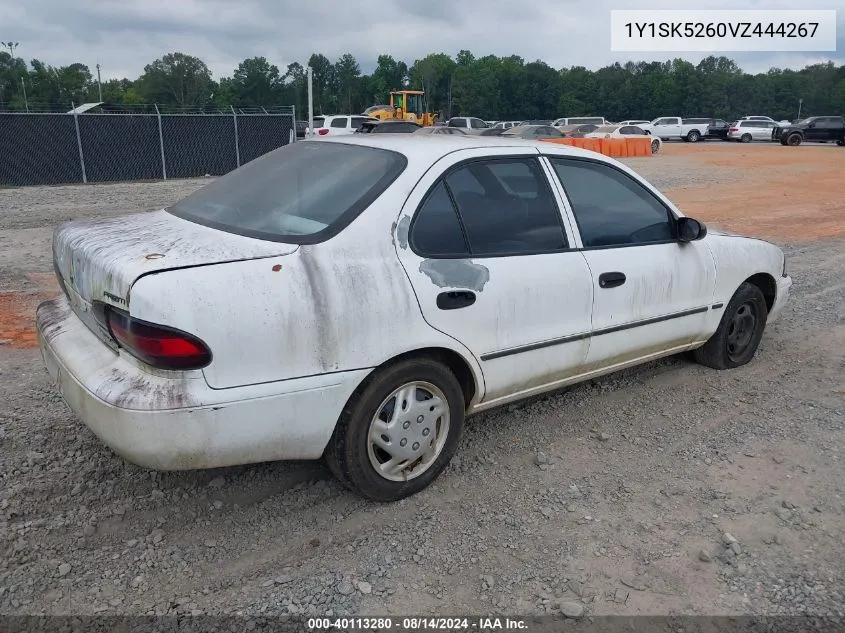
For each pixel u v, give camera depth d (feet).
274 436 10.03
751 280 17.87
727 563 10.43
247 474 12.29
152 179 73.10
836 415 15.42
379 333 10.59
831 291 26.53
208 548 10.39
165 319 9.02
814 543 10.96
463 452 13.37
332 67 398.01
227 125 75.82
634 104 381.19
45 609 9.07
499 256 12.12
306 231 10.59
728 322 17.16
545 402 15.64
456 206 11.81
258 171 13.12
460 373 12.26
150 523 10.87
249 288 9.57
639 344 14.75
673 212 15.30
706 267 15.80
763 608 9.58
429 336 11.16
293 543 10.59
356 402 10.73
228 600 9.37
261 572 9.95
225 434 9.58
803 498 12.17
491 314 11.92
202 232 11.05
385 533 10.89
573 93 386.52
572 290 13.05
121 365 9.71
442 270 11.31
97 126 69.41
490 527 11.14
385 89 399.24
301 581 9.78
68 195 54.90
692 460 13.37
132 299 9.01
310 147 13.34
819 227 42.04
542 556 10.49
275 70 347.56
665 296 14.93
